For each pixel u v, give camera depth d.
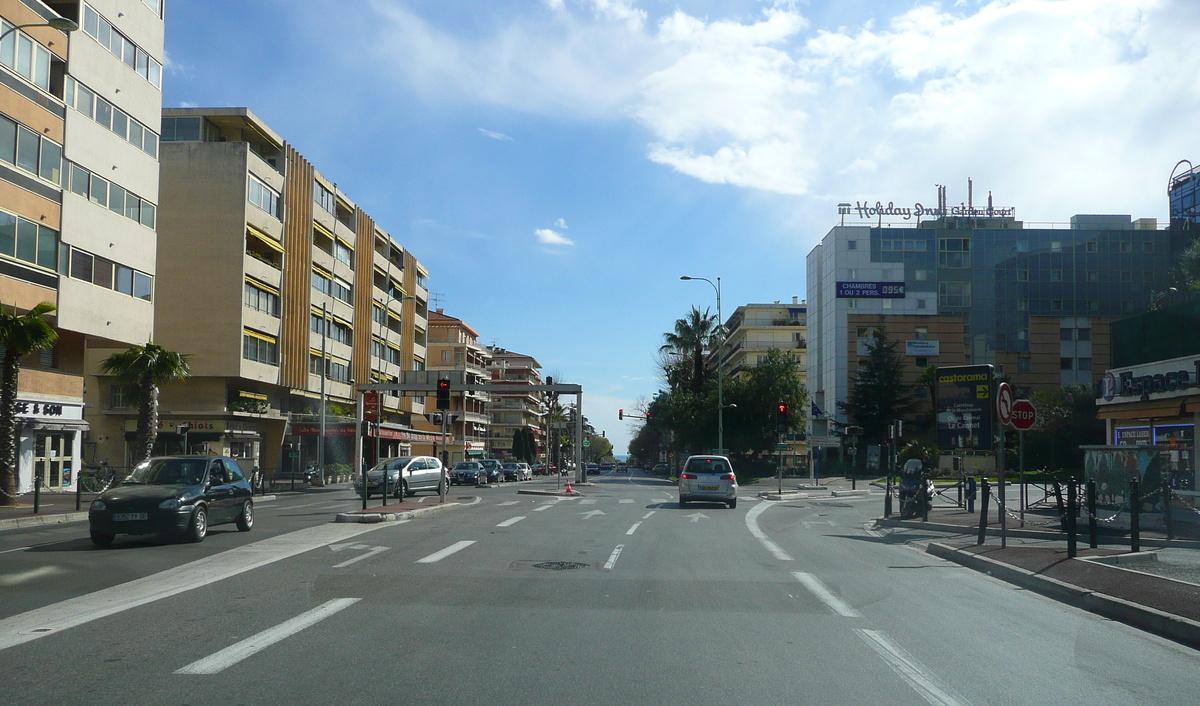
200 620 8.34
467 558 13.39
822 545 16.69
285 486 44.62
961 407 32.44
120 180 33.69
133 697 5.77
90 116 31.88
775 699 5.95
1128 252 81.94
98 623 8.17
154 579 11.04
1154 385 30.70
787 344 102.06
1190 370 28.70
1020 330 81.50
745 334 103.19
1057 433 63.09
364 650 7.14
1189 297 51.94
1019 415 19.30
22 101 28.31
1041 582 11.25
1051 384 80.81
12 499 25.02
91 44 31.88
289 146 51.53
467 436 103.00
